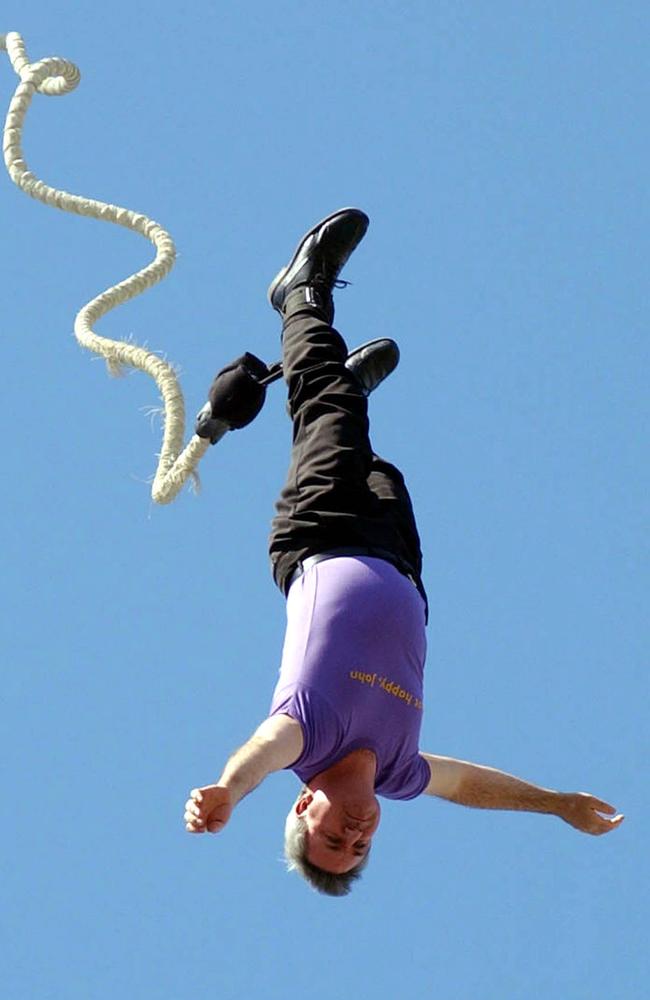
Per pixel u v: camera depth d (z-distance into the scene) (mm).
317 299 19141
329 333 18719
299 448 18219
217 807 15078
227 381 18812
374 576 17469
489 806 18641
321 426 18141
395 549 17891
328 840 16797
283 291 19391
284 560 17750
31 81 21422
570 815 18750
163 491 18984
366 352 20422
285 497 18078
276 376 19094
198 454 19000
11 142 21266
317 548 17656
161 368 19578
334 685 16812
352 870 17188
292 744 16406
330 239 19500
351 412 18250
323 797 16797
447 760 18422
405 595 17562
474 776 18547
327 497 17812
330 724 16672
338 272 19516
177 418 19312
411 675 17391
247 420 18953
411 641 17438
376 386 20500
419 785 17844
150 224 20953
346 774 16828
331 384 18375
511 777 18734
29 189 21078
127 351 19719
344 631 17078
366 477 18141
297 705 16641
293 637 17188
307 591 17391
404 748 17328
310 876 17000
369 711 16953
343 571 17438
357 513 17859
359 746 16953
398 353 20531
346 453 17969
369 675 17000
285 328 18953
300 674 16844
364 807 16719
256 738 16281
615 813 18812
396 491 18484
